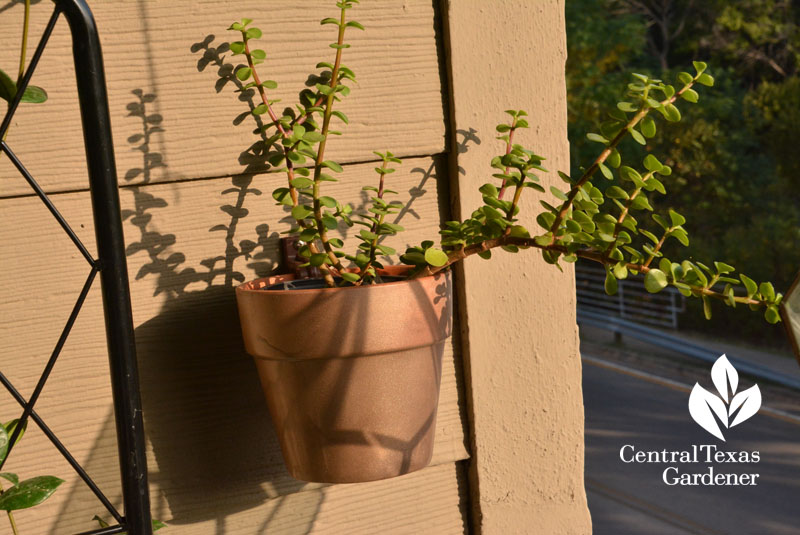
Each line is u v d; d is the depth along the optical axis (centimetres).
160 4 84
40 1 80
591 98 1367
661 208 1412
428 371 81
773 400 829
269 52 88
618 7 1479
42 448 84
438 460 100
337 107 91
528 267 101
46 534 84
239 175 89
